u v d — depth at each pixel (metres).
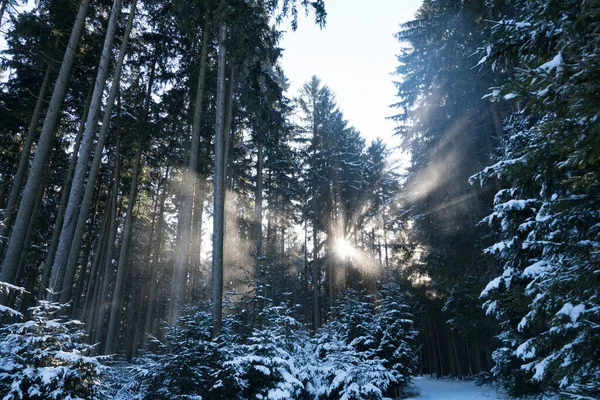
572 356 4.86
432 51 17.94
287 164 26.78
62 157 21.41
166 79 19.00
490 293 9.30
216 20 13.85
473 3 12.86
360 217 28.59
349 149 29.53
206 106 20.19
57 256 10.77
